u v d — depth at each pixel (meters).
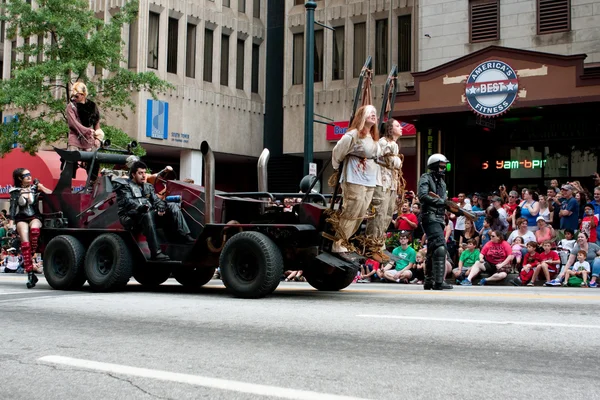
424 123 21.39
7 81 22.12
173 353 5.11
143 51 28.94
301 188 9.59
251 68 33.50
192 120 30.56
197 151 30.97
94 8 30.14
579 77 17.97
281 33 33.31
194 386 4.15
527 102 18.61
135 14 24.17
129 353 5.14
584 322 6.28
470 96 19.31
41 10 22.16
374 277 14.82
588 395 3.85
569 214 15.09
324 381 4.22
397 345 5.27
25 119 22.61
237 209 9.57
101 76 26.34
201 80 31.05
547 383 4.11
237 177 36.09
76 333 6.05
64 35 22.17
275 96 33.44
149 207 9.40
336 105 29.42
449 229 15.54
